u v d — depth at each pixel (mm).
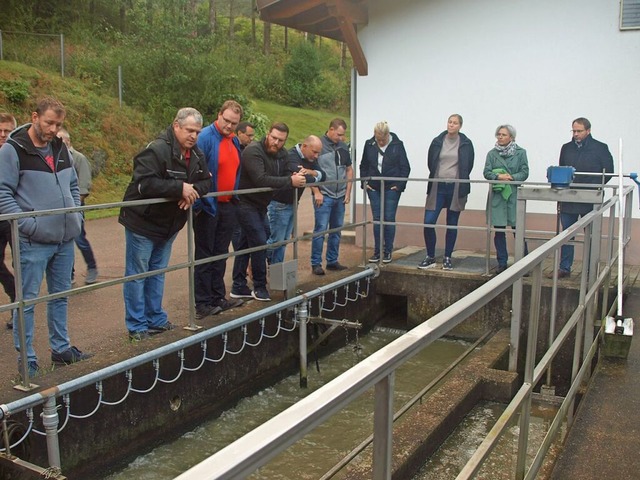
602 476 3143
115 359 4344
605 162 6727
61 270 4340
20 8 20625
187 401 4902
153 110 17953
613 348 4598
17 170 4004
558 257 3436
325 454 4477
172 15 28938
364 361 1442
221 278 5594
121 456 4355
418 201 8672
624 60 7453
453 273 7086
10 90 15062
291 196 6352
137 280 4805
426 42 8312
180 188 4633
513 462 3811
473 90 8164
